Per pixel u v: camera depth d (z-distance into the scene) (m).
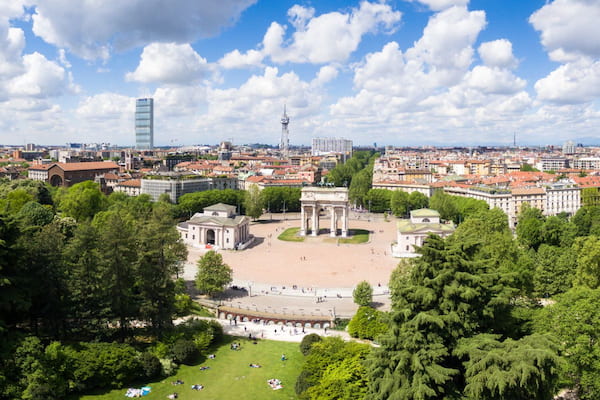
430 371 67.00
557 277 147.62
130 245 122.75
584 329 80.75
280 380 104.12
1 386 84.00
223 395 97.19
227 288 176.00
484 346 68.81
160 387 100.06
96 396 95.44
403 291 77.06
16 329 105.00
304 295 167.62
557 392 76.56
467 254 84.44
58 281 109.31
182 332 119.00
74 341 111.81
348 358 93.12
